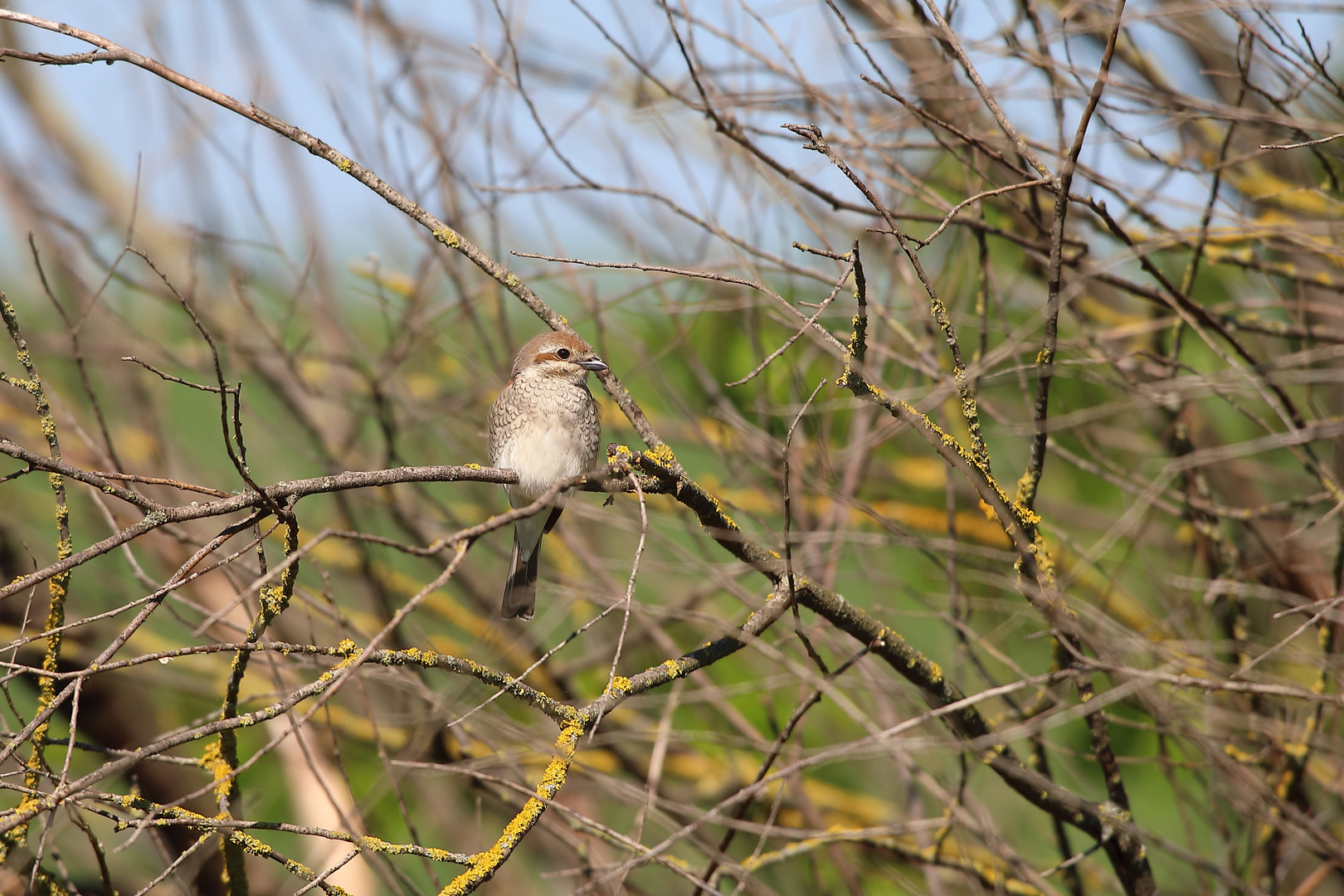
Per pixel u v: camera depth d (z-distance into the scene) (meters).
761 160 9.29
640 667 13.12
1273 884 9.16
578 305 12.19
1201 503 9.89
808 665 9.30
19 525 11.99
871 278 10.70
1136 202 9.51
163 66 6.54
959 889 11.18
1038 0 9.85
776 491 11.51
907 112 9.24
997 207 10.52
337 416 14.05
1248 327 9.88
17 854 7.50
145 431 12.75
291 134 6.88
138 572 7.81
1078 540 13.26
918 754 9.59
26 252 12.39
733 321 12.66
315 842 10.90
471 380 13.53
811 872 11.77
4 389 13.49
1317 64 8.19
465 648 13.69
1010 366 10.40
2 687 6.57
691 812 8.81
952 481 9.76
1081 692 8.08
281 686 8.68
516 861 12.27
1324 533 10.88
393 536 13.95
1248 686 6.95
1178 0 9.13
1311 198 10.49
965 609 10.28
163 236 13.05
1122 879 8.34
